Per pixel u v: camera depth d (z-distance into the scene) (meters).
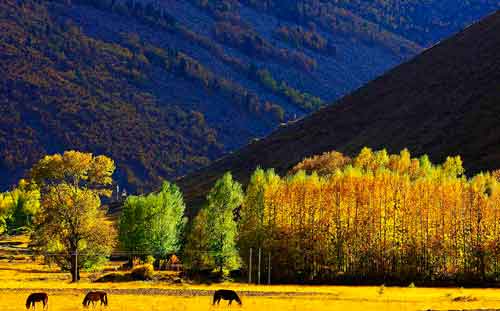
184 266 161.25
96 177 149.62
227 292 98.00
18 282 137.75
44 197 146.62
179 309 94.75
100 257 149.00
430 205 161.75
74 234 146.25
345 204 163.62
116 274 148.00
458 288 143.50
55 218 145.00
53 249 148.75
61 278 156.25
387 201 163.12
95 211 149.12
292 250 161.12
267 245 161.50
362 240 162.25
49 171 145.25
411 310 95.94
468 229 159.75
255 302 103.06
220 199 163.25
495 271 157.00
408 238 161.88
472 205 159.88
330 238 162.88
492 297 114.44
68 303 101.06
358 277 160.62
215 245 161.50
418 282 157.12
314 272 161.62
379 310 95.81
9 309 95.69
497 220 157.88
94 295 96.19
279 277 160.88
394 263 160.62
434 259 160.25
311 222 163.38
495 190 160.50
